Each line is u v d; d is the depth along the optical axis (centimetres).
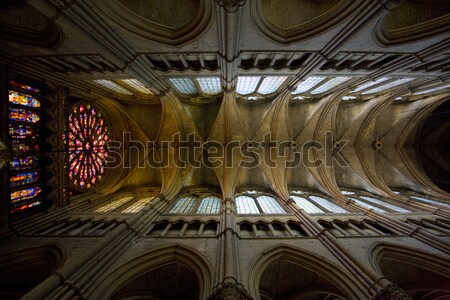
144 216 1229
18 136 1130
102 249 928
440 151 2014
